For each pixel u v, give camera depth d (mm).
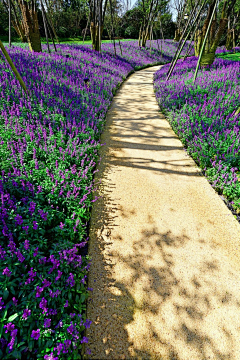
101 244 3215
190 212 3928
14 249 2301
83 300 2422
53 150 4348
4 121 4902
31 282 2297
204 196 4336
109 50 20531
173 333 2291
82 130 5492
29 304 2096
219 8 21719
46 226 3162
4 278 2230
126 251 3145
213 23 12008
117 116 8211
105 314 2410
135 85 13227
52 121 5473
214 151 5199
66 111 6215
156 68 20578
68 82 8031
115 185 4516
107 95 9414
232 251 3240
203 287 2742
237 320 2434
